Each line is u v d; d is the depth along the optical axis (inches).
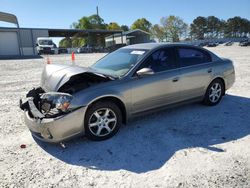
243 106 203.0
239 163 116.6
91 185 104.0
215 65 196.5
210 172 110.2
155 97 160.9
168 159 122.6
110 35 2130.9
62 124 126.3
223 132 152.7
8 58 984.9
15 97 261.0
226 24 4338.1
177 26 3506.4
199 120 172.9
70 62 714.8
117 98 144.2
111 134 147.3
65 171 115.0
